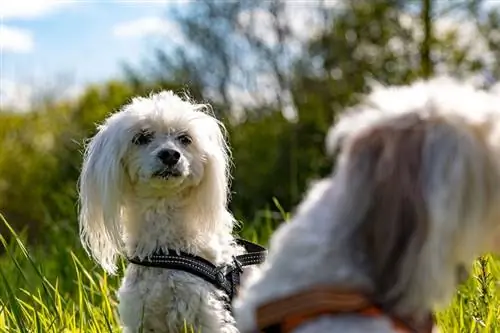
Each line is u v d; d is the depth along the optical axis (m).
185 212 1.11
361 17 2.76
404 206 0.58
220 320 1.04
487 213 0.58
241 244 1.14
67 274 1.52
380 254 0.60
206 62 2.80
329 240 0.62
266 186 2.56
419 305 0.60
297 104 2.70
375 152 0.60
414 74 2.63
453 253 0.58
